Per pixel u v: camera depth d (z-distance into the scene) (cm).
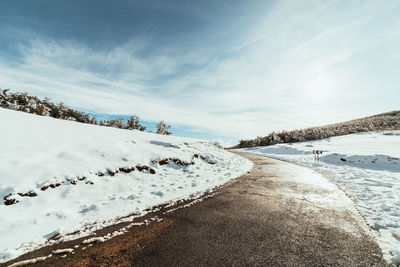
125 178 655
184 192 555
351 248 271
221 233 312
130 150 838
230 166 1077
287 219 368
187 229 327
